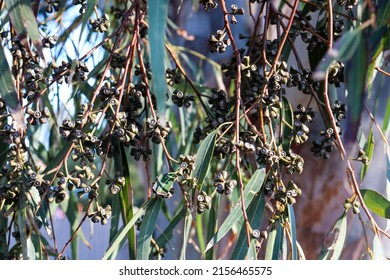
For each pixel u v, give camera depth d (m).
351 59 0.80
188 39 1.37
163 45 0.78
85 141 0.90
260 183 0.90
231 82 1.18
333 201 1.29
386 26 0.87
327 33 0.97
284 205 0.90
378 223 1.28
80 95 1.25
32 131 1.18
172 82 0.99
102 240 1.57
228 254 1.37
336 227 0.93
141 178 1.62
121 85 0.91
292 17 0.89
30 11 0.87
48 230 0.95
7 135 0.91
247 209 0.91
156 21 0.78
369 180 1.25
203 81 1.38
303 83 0.94
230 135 0.95
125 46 1.17
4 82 0.86
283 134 1.00
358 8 1.01
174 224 1.05
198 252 1.35
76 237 1.19
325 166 1.29
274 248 0.92
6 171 0.96
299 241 1.30
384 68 1.08
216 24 1.39
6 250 0.99
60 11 1.17
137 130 0.91
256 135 0.89
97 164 1.31
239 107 0.89
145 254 0.93
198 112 1.29
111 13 1.26
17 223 0.99
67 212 1.20
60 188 0.89
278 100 0.90
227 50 1.39
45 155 1.21
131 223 0.92
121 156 0.98
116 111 0.90
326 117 1.04
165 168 1.35
